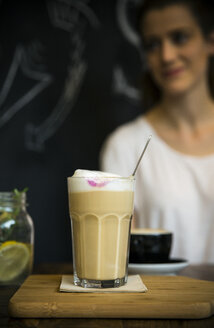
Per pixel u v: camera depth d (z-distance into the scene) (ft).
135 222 6.55
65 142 9.25
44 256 9.15
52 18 9.37
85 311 2.35
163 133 6.75
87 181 2.86
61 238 9.20
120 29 9.30
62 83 9.30
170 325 2.23
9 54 9.36
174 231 6.21
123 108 9.23
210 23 6.10
